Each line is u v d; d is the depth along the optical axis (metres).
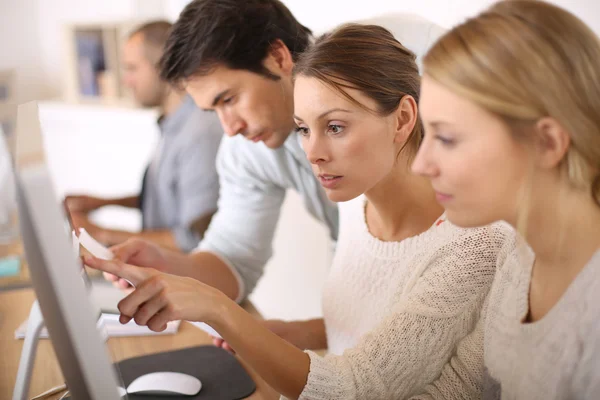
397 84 0.90
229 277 1.56
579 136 0.62
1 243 1.83
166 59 1.25
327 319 1.16
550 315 0.71
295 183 1.53
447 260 0.93
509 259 0.82
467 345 0.91
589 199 0.66
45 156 0.57
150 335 1.37
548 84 0.61
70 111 3.47
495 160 0.63
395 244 1.01
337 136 0.90
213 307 0.86
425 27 1.51
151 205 2.38
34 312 0.94
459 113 0.63
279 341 0.90
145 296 0.84
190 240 2.15
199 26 1.19
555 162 0.63
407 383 0.92
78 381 0.63
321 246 2.51
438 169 0.66
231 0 1.20
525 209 0.65
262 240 1.60
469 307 0.92
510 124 0.62
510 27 0.62
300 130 0.95
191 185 2.14
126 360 1.25
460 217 0.67
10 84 3.54
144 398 1.10
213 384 1.15
